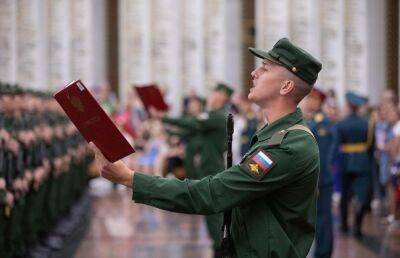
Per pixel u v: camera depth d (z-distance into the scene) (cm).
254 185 1213
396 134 4191
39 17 6194
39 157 2945
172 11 6284
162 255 3167
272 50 1291
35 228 2995
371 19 6303
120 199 5259
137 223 4106
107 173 1220
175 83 6297
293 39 6247
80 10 6272
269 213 1237
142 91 3325
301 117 1288
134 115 5725
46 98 3475
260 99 1294
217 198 1216
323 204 2806
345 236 3766
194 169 3164
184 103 5306
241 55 6353
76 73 6275
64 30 6256
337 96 6284
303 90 1278
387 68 6338
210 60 6328
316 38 6250
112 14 6488
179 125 3139
